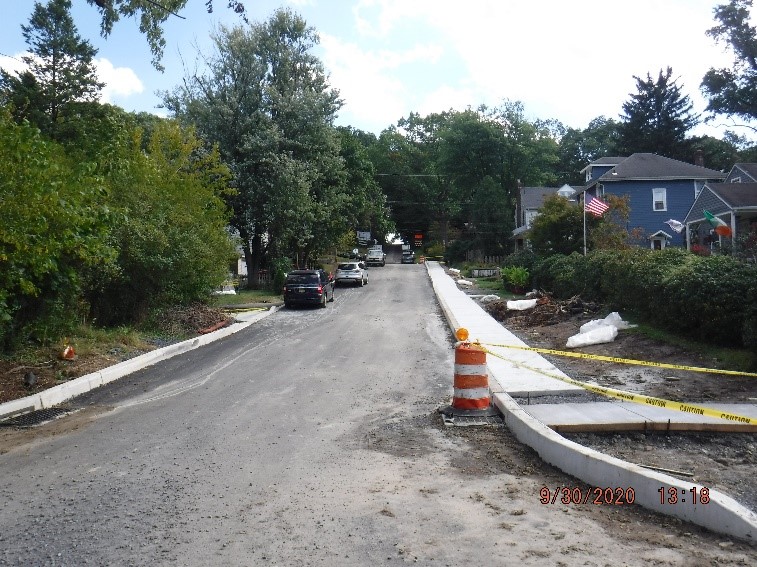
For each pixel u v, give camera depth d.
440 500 5.46
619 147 68.12
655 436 7.29
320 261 58.88
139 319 17.80
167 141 26.73
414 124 86.12
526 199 62.66
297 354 14.68
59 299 12.61
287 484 5.89
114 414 9.08
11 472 6.46
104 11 14.18
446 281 38.97
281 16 35.91
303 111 34.97
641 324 14.94
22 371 11.34
